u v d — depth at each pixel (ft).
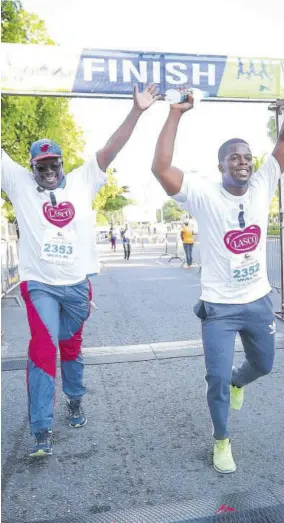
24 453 10.55
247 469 9.62
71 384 11.58
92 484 9.27
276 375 14.92
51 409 10.15
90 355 17.71
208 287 9.59
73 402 11.77
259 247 9.61
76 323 11.00
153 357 17.28
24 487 9.21
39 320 10.10
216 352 9.37
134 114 10.00
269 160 9.90
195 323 22.81
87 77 16.15
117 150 10.34
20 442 11.08
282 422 11.68
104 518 8.20
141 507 8.46
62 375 11.59
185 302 29.01
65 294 10.44
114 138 10.23
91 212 10.76
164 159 9.05
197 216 9.59
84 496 8.87
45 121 45.57
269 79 17.30
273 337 9.99
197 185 9.45
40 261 10.23
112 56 16.15
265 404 12.76
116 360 17.04
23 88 15.89
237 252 9.37
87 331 21.85
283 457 10.05
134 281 40.96
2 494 8.99
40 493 9.00
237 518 8.07
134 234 131.54
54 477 9.54
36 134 44.78
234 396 11.42
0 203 7.92
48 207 10.15
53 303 10.39
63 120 53.72
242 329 9.75
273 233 48.08
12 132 42.01
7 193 10.52
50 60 15.89
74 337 11.18
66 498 8.82
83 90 16.17
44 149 9.87
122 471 9.71
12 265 34.96
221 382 9.30
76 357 11.41
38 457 10.32
